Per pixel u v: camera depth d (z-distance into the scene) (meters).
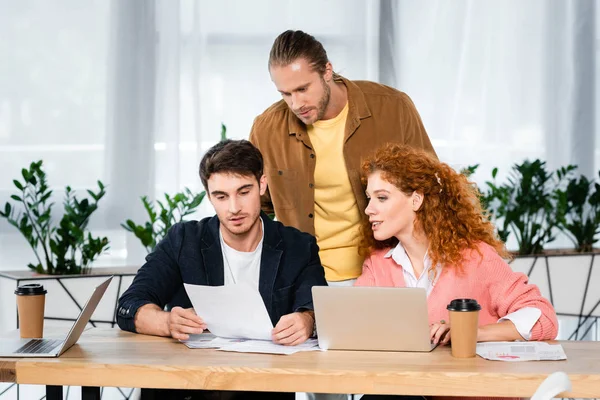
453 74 4.87
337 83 3.11
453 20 4.86
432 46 4.84
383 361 2.17
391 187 2.52
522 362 2.15
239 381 2.11
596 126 5.02
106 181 4.56
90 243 4.08
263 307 2.36
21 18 4.49
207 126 4.66
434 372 2.05
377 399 2.26
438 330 2.36
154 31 4.59
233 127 4.68
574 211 4.83
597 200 4.64
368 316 2.26
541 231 4.96
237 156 2.49
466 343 2.20
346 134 3.05
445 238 2.50
